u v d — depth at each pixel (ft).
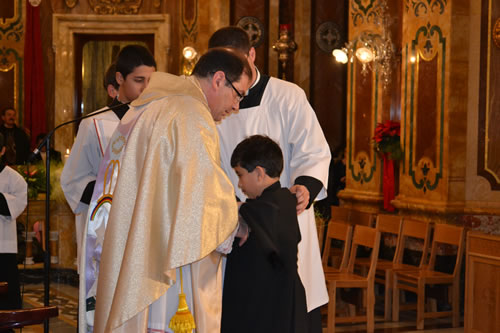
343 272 19.45
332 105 36.60
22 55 37.70
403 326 18.97
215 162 6.75
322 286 9.35
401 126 22.95
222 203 6.63
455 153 20.57
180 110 6.78
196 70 7.30
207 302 6.92
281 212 7.56
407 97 22.65
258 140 8.04
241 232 7.50
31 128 37.55
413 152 22.29
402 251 20.81
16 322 7.70
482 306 16.52
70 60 38.42
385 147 22.91
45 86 38.37
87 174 9.57
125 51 9.90
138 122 6.92
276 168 7.95
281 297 7.74
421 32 21.95
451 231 19.08
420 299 18.51
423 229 19.95
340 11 36.73
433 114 21.31
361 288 18.70
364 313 20.31
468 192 20.67
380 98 24.53
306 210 9.20
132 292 6.40
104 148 9.28
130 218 6.74
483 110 20.35
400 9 24.29
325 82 36.52
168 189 6.59
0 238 16.34
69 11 38.52
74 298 23.58
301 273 9.05
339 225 20.15
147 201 6.54
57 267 27.07
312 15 36.35
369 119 25.30
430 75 21.48
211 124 6.86
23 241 27.22
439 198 20.88
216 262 7.12
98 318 6.68
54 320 20.10
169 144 6.66
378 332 18.30
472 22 20.62
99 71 39.81
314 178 8.63
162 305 6.81
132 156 6.84
